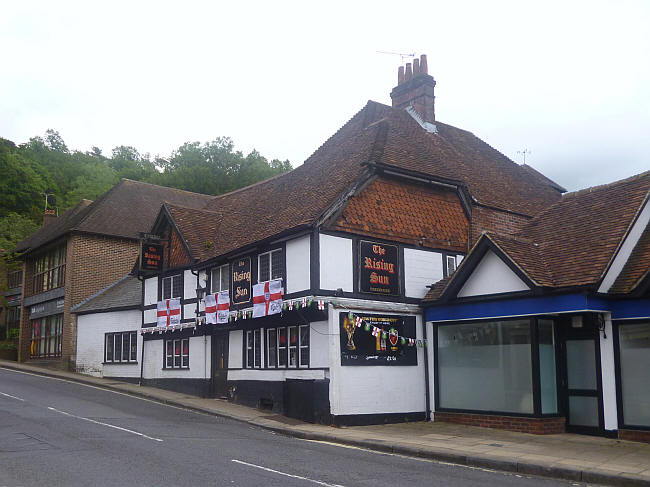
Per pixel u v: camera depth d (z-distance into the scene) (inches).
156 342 956.6
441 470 407.5
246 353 763.4
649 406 508.7
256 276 729.0
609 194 645.9
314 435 549.3
